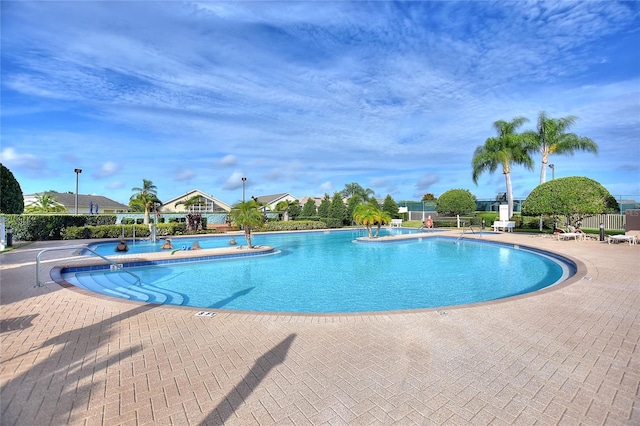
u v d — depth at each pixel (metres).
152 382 2.75
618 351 3.35
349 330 3.93
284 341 3.62
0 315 4.54
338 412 2.32
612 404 2.43
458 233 20.31
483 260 11.48
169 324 4.17
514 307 4.82
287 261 11.41
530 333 3.83
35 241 15.68
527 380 2.78
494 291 7.29
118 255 11.09
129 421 2.22
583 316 4.43
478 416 2.28
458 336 3.73
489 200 33.56
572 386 2.68
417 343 3.54
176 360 3.16
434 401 2.46
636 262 8.80
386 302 6.49
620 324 4.13
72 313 4.63
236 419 2.25
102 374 2.89
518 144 23.70
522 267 10.08
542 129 22.72
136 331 3.93
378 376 2.83
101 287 7.79
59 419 2.24
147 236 18.53
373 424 2.19
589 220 21.16
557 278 8.52
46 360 3.16
